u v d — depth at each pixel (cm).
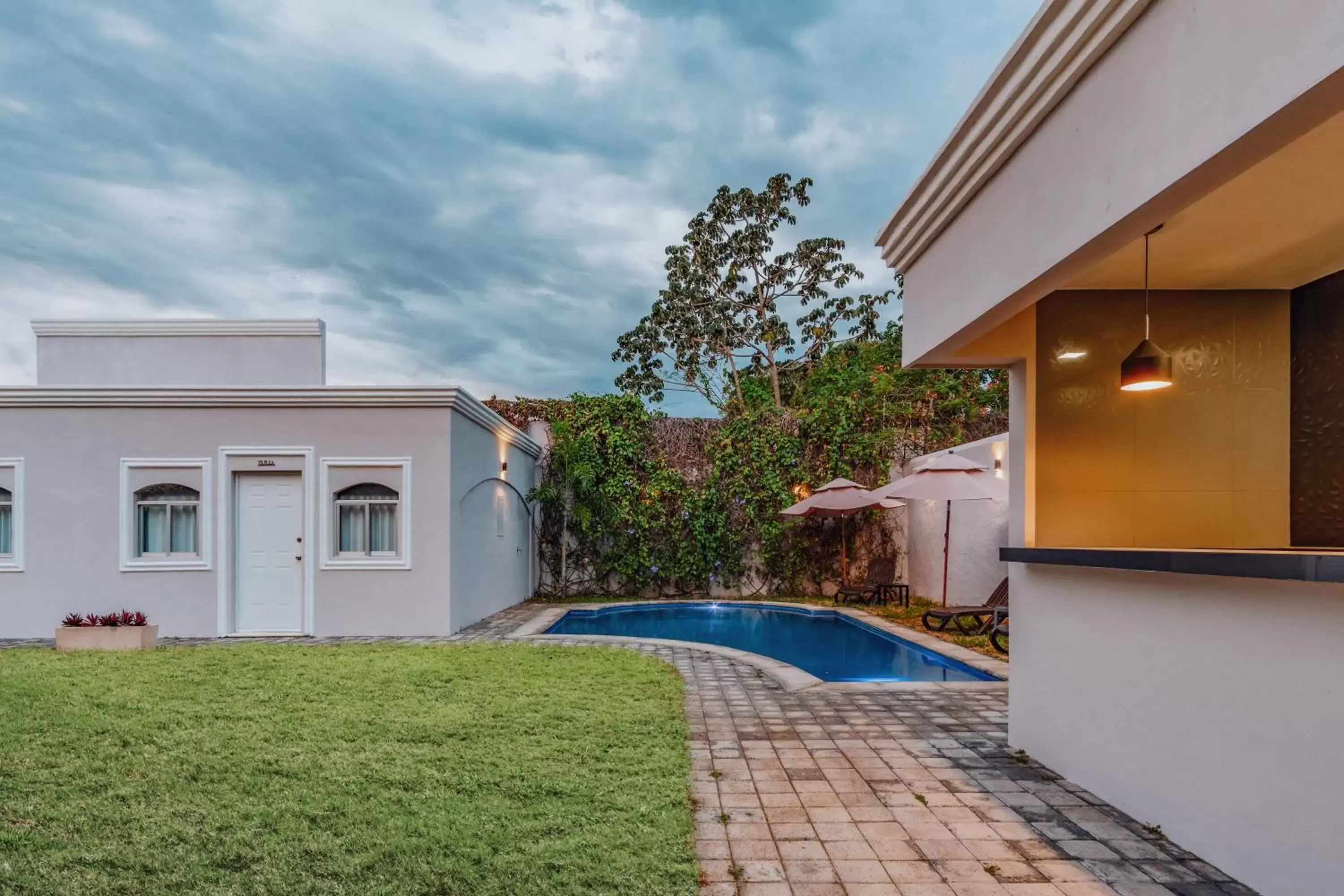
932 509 1182
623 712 476
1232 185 283
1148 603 317
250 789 334
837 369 1500
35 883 244
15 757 376
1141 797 318
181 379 1045
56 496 855
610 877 253
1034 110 304
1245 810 261
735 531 1302
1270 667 252
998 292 346
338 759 378
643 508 1296
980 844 294
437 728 434
